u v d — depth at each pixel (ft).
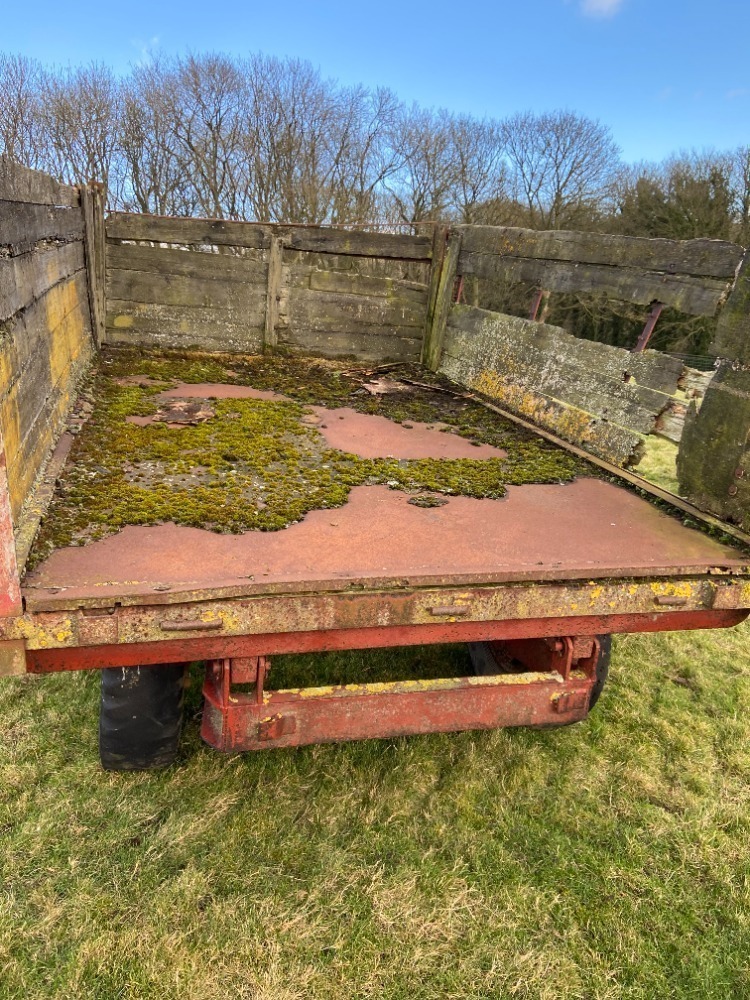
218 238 15.30
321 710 6.05
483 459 9.37
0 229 5.38
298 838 6.54
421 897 5.99
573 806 7.27
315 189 55.06
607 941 5.73
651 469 14.14
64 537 5.69
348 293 16.01
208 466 8.09
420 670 9.52
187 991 5.05
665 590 5.85
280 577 5.11
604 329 45.83
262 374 14.37
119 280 15.14
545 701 6.56
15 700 8.41
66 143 51.37
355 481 7.99
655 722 8.88
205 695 5.98
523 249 11.66
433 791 7.34
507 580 5.51
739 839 6.94
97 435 8.98
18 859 6.06
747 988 5.41
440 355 15.40
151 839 6.36
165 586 4.81
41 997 4.94
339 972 5.28
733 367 6.81
